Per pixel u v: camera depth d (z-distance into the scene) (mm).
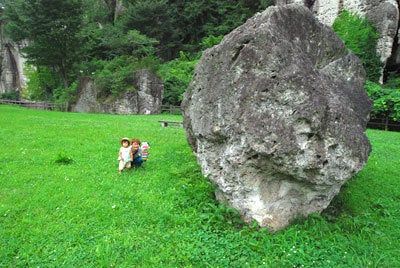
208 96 4879
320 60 4988
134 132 12102
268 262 3729
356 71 5262
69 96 30547
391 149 10328
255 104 4125
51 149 8602
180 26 41812
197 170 6742
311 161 3951
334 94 4336
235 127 4289
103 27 40250
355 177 6945
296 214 4562
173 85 30469
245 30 4609
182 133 12289
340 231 4457
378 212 5293
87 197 5383
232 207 4711
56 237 4121
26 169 6738
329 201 4766
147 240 4117
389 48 24172
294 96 3984
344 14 26188
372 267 3705
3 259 3637
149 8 37250
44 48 31109
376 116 18484
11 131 11125
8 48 48406
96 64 34312
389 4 23844
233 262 3717
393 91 18359
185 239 4172
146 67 27703
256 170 4270
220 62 4793
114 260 3670
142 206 5078
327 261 3742
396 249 4137
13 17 31812
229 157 4422
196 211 4945
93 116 20172
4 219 4531
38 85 40469
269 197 4391
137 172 6812
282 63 4117
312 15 5000
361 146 4188
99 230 4324
